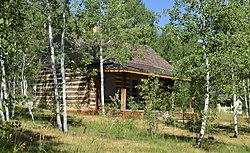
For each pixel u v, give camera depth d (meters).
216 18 12.30
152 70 27.98
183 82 15.09
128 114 21.62
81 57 17.86
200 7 12.32
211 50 12.55
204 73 12.53
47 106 25.12
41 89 27.28
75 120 18.52
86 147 10.41
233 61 12.73
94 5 21.52
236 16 12.63
